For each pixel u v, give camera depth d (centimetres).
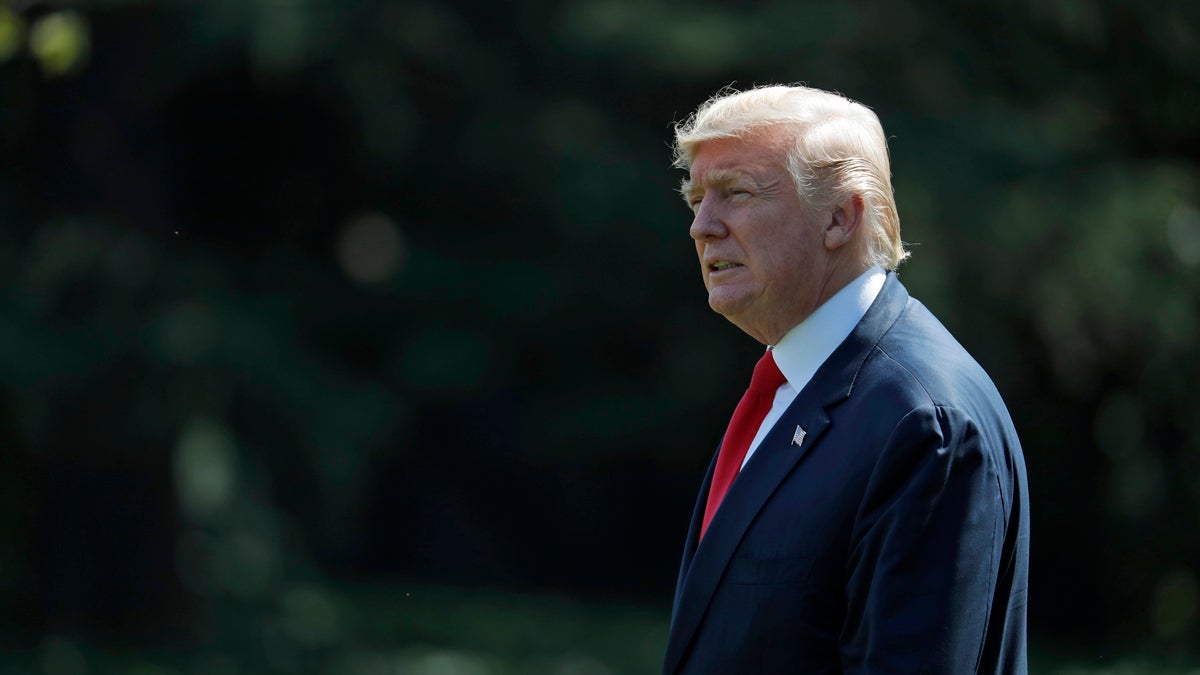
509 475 5531
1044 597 5031
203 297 3916
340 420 4041
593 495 5572
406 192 4775
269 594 4175
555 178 4469
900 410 772
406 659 3941
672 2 4344
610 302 4644
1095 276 4078
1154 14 4366
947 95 4247
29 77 3781
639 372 4891
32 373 3550
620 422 4809
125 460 3812
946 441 755
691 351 4684
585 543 5694
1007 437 798
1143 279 4134
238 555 4156
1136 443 4684
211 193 4481
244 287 4284
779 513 798
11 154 4019
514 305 4609
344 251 4984
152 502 3938
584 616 4706
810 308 861
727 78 4259
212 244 4334
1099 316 4166
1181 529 4719
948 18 4347
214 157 4469
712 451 5006
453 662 3909
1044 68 4450
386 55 4175
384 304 4572
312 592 4306
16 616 4088
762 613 786
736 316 884
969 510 747
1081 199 4109
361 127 4288
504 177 4588
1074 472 4875
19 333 3597
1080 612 4981
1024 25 4384
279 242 4638
